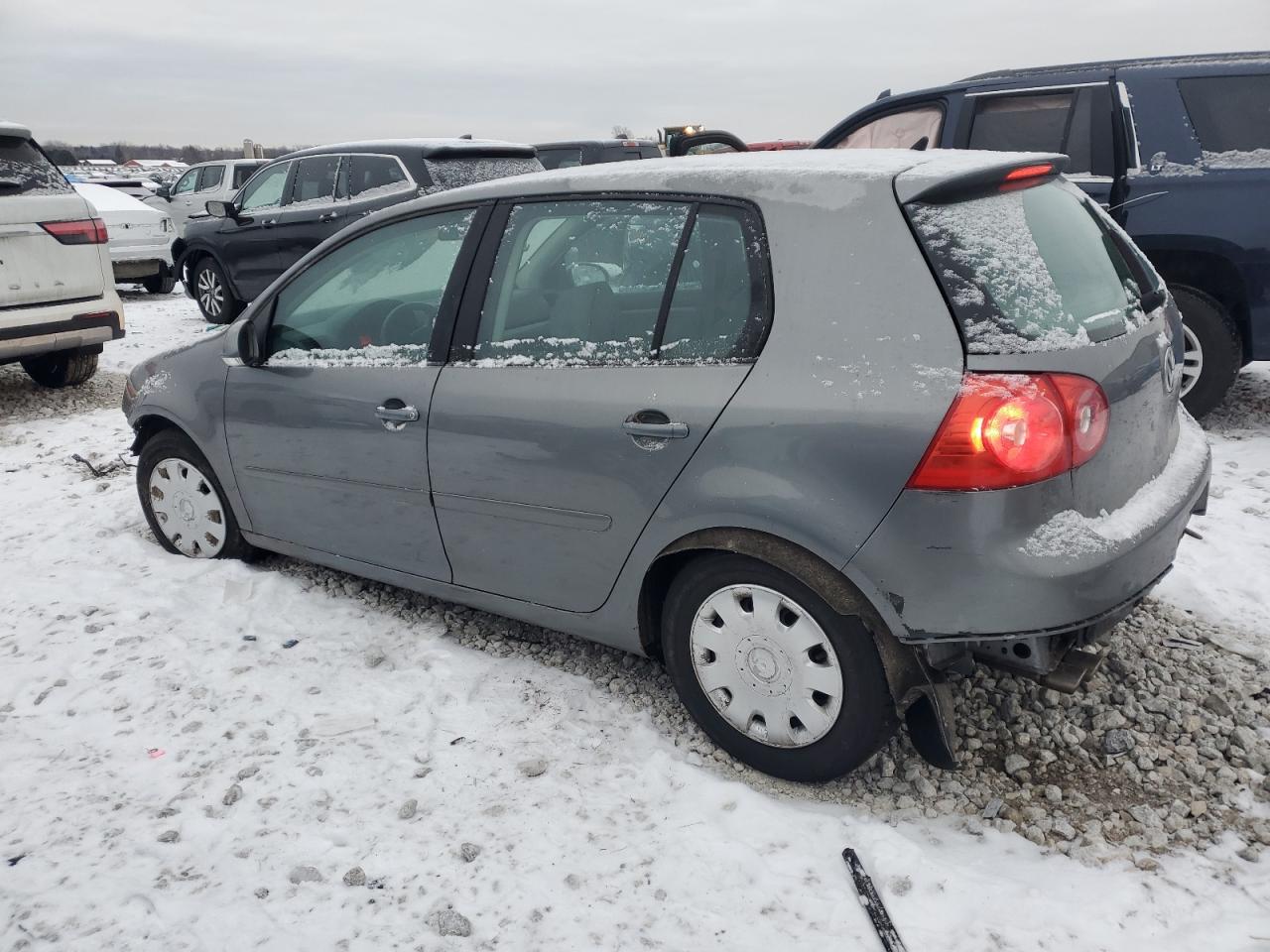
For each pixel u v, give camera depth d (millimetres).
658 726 2967
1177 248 5172
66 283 7285
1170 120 5207
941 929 2139
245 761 2859
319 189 9750
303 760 2852
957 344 2256
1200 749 2723
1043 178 2740
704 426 2557
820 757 2570
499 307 3088
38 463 6094
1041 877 2291
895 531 2305
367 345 3461
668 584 2926
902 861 2316
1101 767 2686
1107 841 2410
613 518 2797
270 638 3604
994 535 2234
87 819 2629
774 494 2441
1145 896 2203
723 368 2564
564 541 2961
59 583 4129
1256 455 5008
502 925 2227
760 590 2572
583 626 3068
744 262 2580
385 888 2348
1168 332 2842
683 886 2312
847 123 6441
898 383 2295
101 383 8523
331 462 3529
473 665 3357
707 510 2564
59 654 3523
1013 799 2580
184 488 4273
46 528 4871
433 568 3404
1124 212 5254
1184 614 3465
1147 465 2594
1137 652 3203
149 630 3688
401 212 3412
